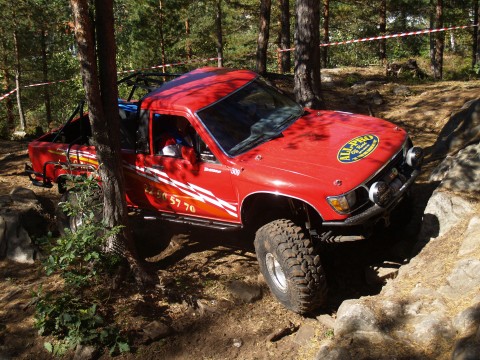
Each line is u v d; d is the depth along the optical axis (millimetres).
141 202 6508
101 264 5895
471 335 3721
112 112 5824
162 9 34031
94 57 5602
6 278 6242
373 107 12508
